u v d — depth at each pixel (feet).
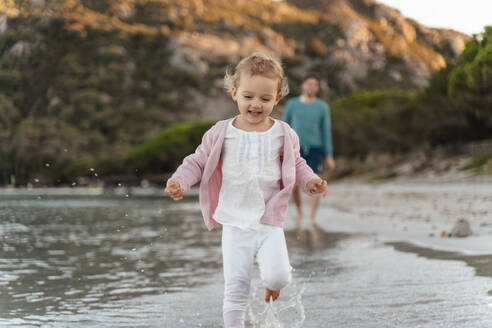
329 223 25.23
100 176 185.26
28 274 13.23
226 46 336.70
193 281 12.21
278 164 8.93
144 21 329.72
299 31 384.06
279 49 357.00
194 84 305.73
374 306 9.29
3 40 264.72
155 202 60.75
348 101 161.79
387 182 91.25
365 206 36.27
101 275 13.08
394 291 10.39
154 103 286.05
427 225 21.71
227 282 8.46
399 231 20.29
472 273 11.64
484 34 91.20
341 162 128.88
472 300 9.32
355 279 11.82
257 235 8.49
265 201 8.71
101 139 242.99
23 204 54.08
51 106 251.19
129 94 283.59
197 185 135.44
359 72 363.56
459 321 8.09
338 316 8.76
